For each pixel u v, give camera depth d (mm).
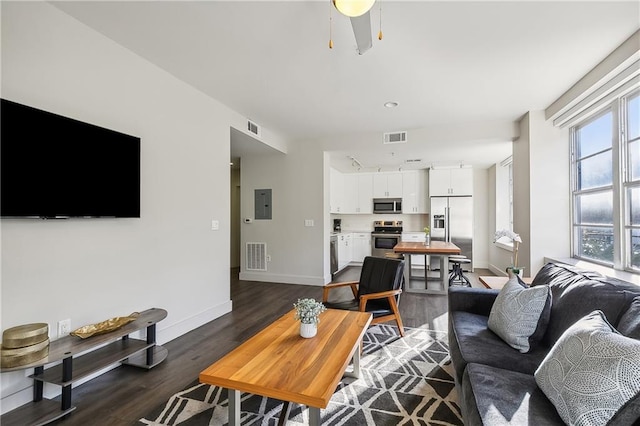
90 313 2223
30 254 1888
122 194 2400
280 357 1663
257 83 3143
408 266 4906
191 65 2787
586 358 1143
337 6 1546
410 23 2154
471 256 6609
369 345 2795
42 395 1919
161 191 2848
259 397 2012
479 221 7082
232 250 7133
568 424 1084
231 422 1565
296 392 1337
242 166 5727
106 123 2355
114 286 2402
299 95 3434
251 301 4281
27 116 1819
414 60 2668
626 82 2611
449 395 2016
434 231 6840
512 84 3123
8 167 1732
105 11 2061
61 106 2064
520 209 4176
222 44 2449
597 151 3223
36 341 1713
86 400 1982
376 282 3117
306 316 1924
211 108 3502
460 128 4457
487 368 1519
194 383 2188
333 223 8188
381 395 2020
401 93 3371
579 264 3211
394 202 7531
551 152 3756
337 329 2070
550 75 2924
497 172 6430
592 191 3301
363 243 7598
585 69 2807
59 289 2037
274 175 5543
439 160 6121
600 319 1354
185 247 3127
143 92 2668
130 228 2545
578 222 3588
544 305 1801
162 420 1791
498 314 1961
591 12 2035
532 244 3775
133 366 2426
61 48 2064
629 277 2555
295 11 2051
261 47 2488
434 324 3355
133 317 2365
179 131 3055
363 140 4992
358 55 2598
